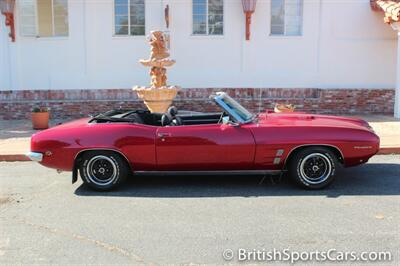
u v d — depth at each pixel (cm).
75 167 636
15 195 634
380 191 618
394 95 1403
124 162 635
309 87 1439
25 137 1053
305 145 609
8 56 1437
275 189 634
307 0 1411
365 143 612
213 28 1435
